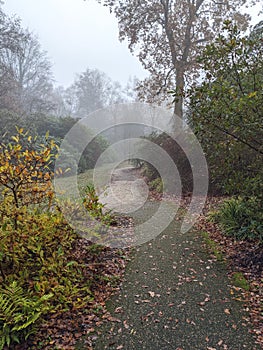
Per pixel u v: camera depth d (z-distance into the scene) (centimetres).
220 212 478
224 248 372
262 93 278
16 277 239
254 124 277
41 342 202
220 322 224
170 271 318
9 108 1398
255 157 320
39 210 312
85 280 285
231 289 274
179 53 1115
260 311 236
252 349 194
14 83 1558
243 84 293
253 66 299
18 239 254
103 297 265
